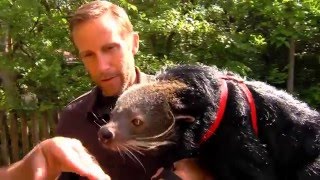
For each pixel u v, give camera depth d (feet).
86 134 3.64
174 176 3.02
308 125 3.26
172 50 9.34
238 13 9.86
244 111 3.19
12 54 8.89
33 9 8.37
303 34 9.07
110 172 3.49
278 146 3.23
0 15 8.27
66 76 8.60
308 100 9.28
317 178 3.19
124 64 3.50
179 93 3.31
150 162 3.40
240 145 3.16
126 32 3.53
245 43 9.52
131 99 3.36
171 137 3.30
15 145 9.59
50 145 1.45
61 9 9.15
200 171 3.32
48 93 8.98
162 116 3.30
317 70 10.00
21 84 9.00
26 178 1.40
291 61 9.34
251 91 3.31
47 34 8.84
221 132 3.21
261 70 9.69
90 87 8.63
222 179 3.28
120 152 3.36
